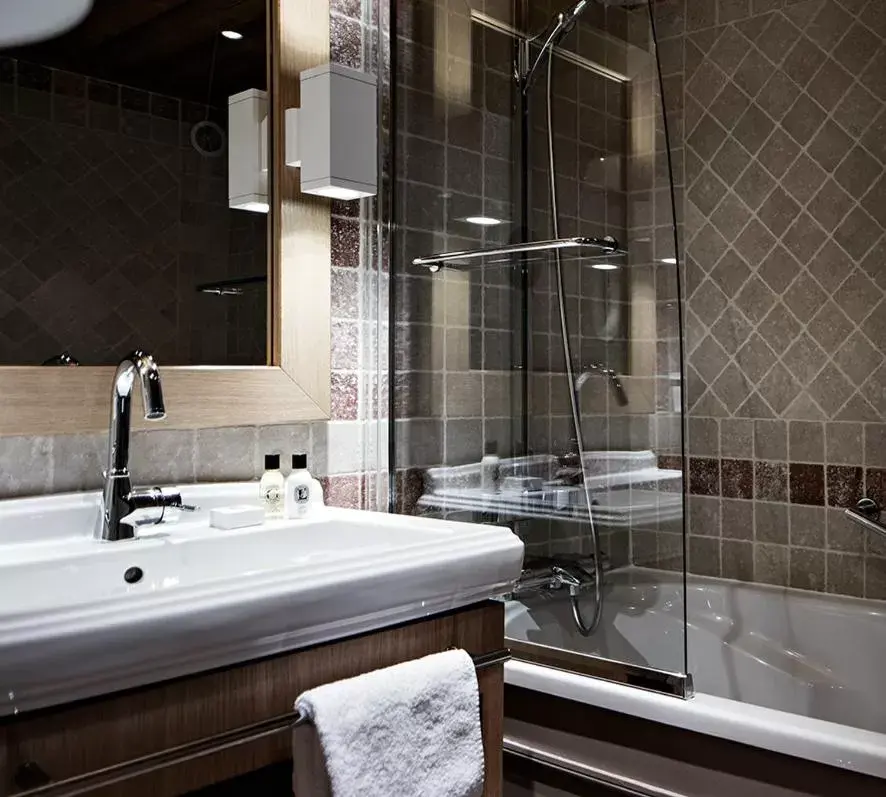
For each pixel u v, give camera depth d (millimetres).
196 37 1717
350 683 1122
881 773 1353
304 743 1097
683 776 1578
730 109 2627
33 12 1482
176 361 1670
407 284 2104
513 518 1908
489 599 1415
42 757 896
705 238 2680
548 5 1874
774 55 2547
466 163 2006
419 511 2080
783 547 2541
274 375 1814
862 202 2406
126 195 1604
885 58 2367
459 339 2012
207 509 1650
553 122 1862
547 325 1864
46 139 1499
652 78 1689
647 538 1664
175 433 1675
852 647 2312
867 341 2400
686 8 2705
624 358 1721
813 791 1430
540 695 1784
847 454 2434
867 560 2406
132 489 1515
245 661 1076
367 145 1860
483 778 1274
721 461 2652
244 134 1792
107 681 936
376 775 1109
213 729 1030
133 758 962
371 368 2084
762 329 2576
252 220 1799
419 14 2104
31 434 1451
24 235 1469
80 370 1514
